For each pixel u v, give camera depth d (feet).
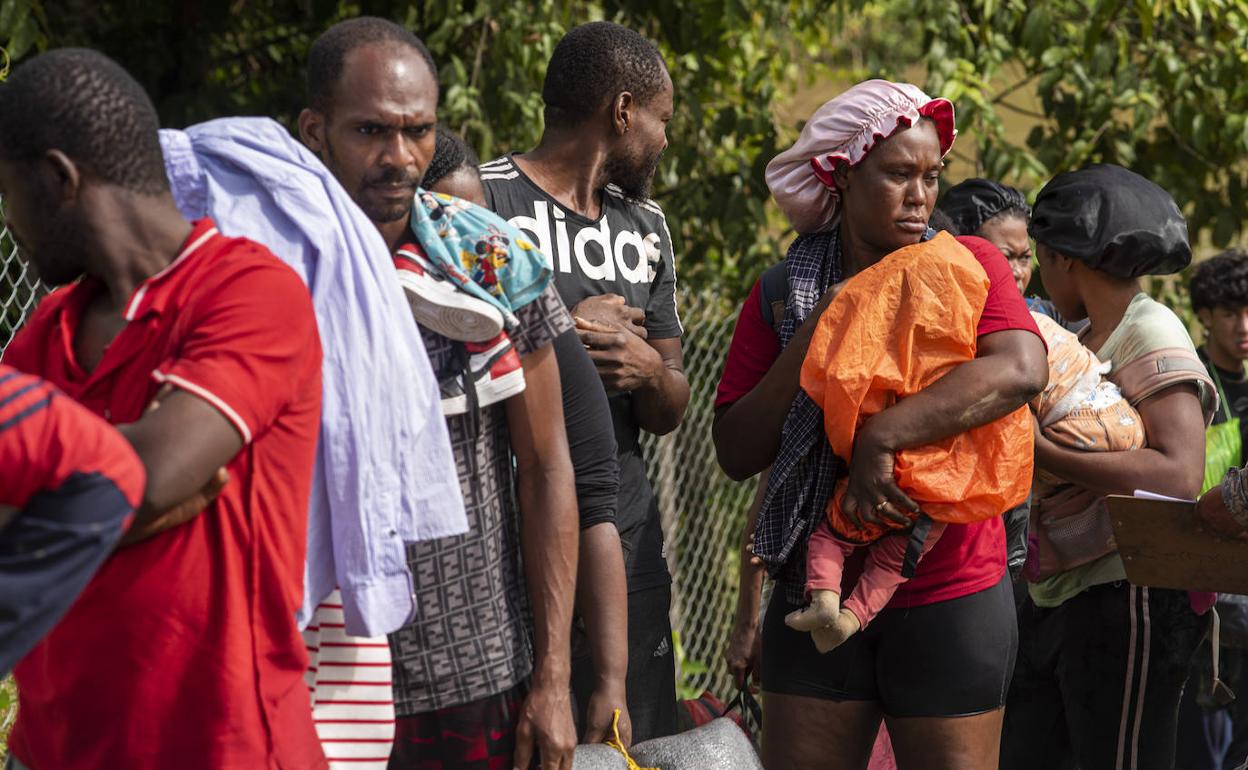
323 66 10.55
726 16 29.12
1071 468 15.01
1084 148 31.19
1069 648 16.21
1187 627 15.44
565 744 10.57
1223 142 31.07
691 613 28.81
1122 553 13.61
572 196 14.43
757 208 31.55
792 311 14.12
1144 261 15.78
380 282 9.58
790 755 13.97
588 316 13.76
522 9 28.68
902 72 37.32
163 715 8.43
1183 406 15.11
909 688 13.50
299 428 8.67
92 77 8.27
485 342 10.40
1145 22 30.50
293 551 8.76
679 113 31.81
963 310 12.45
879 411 12.64
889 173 13.29
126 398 8.39
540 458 10.78
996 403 12.43
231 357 8.13
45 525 7.37
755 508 16.08
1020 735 17.20
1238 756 19.83
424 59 10.69
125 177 8.36
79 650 8.39
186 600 8.37
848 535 12.98
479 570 10.57
